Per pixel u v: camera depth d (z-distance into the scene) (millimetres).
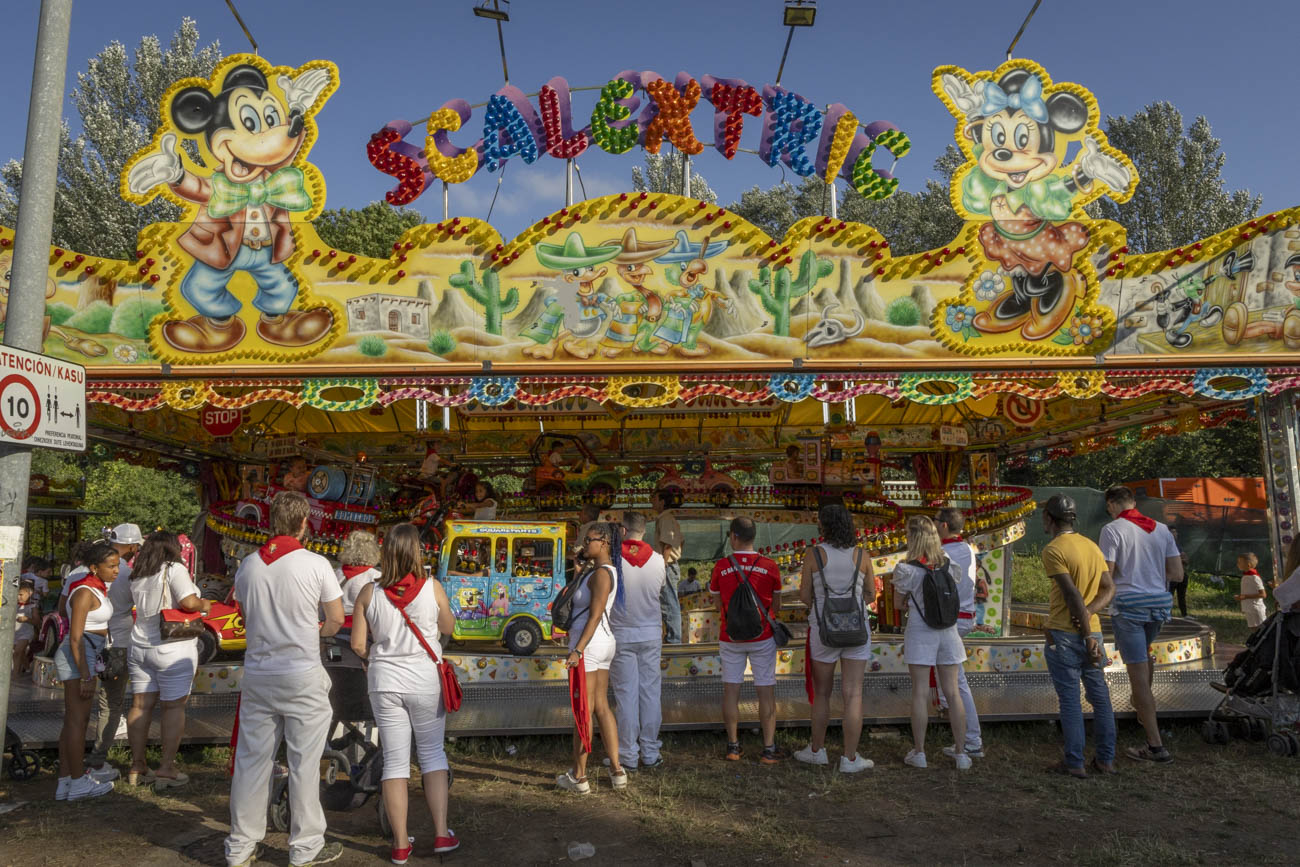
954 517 7246
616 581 6562
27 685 8258
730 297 8414
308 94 8266
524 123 8688
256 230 8250
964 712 6625
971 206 8461
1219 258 8422
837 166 8609
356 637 4941
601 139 8789
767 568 6855
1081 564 6398
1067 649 6430
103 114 32625
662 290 8391
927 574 6586
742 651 6855
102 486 26891
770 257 8406
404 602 4957
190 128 8227
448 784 5082
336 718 5539
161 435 11969
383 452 14148
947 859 4934
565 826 5469
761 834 5277
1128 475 30469
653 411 12562
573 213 8344
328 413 12547
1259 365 8430
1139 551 6848
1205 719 7816
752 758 6879
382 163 8570
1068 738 6414
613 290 8383
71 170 32500
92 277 8172
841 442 13703
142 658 6289
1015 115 8531
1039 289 8469
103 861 5012
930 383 8812
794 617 12312
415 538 5023
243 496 12688
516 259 8344
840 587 6496
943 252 8430
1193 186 36344
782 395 8469
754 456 15117
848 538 6547
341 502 10781
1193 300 8438
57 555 17562
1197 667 8461
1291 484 8523
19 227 5605
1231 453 28938
